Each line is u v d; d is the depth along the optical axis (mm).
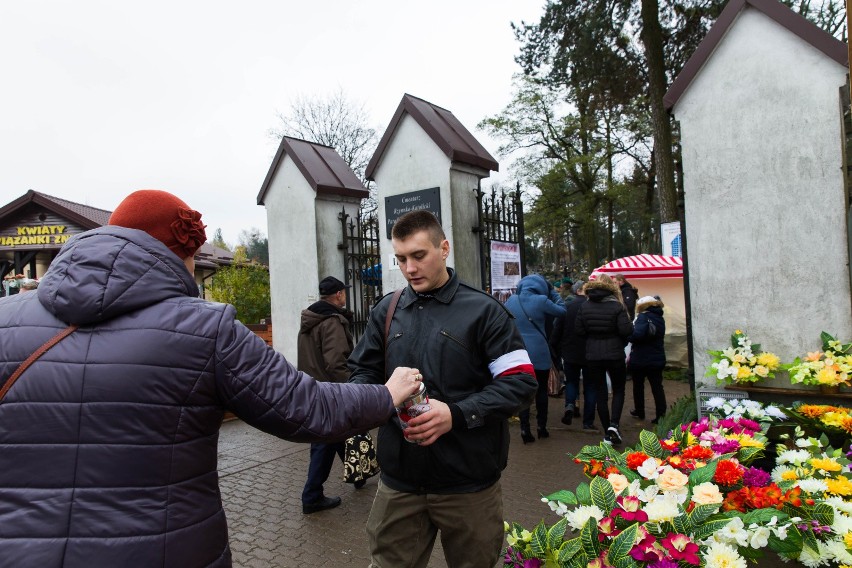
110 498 1124
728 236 4105
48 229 16312
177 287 1319
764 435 2799
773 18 3877
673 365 9680
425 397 1721
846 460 2430
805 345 3838
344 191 7320
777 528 1819
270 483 4602
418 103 6609
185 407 1219
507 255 6852
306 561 3248
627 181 24625
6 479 1132
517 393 1889
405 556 2018
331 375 3922
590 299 5430
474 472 1910
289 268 7348
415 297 2080
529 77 22953
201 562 1215
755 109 3990
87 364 1163
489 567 1979
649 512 1878
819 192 3787
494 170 6957
